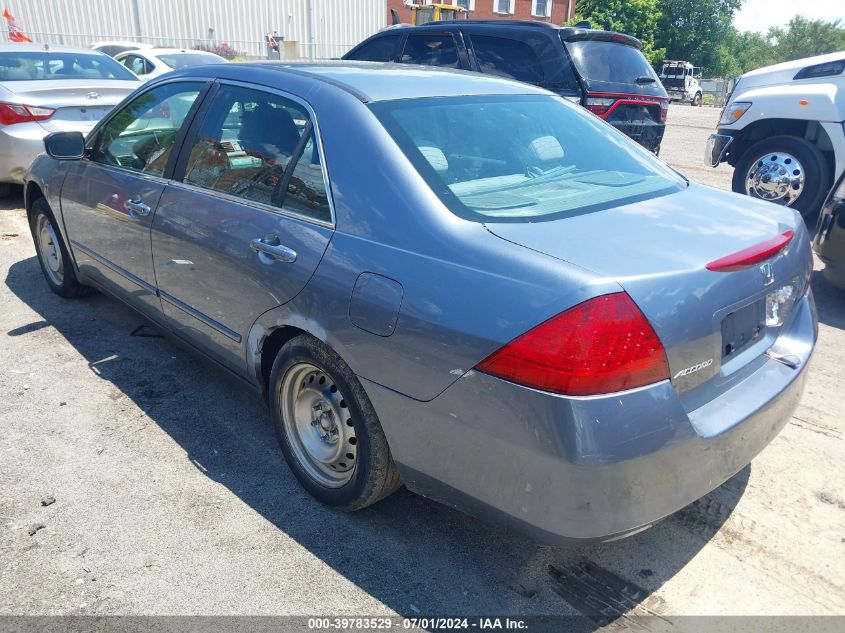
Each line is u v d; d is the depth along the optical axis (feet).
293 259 8.82
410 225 7.89
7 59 24.39
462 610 7.93
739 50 233.35
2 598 7.89
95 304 16.43
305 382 9.47
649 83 26.96
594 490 6.63
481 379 6.97
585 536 6.91
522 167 9.31
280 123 9.82
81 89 23.62
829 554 8.85
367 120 8.84
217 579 8.28
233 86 10.93
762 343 8.38
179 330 11.86
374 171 8.43
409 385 7.63
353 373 8.36
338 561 8.63
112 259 13.26
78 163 14.24
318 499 9.63
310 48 98.32
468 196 8.21
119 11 83.41
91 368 13.37
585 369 6.45
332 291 8.28
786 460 10.82
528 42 25.67
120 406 12.07
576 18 139.95
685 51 178.19
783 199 24.76
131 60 41.04
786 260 8.45
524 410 6.70
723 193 10.07
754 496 9.97
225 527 9.17
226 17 91.20
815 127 24.21
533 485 6.88
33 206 16.33
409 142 8.66
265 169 9.80
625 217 8.27
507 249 7.23
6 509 9.37
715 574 8.52
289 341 9.21
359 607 7.93
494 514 7.41
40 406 11.98
